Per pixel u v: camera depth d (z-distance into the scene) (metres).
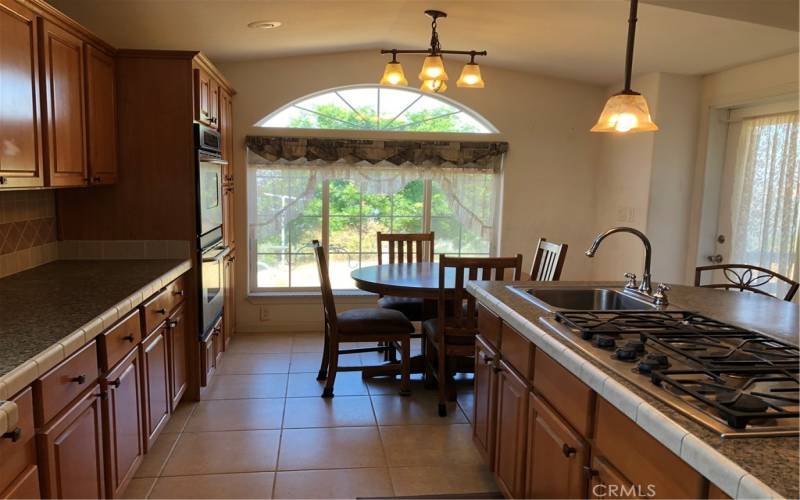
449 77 4.46
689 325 1.77
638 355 1.46
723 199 3.88
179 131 2.99
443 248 4.71
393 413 3.07
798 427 1.04
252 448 2.63
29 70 2.01
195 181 3.02
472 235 4.71
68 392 1.61
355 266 4.64
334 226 4.59
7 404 1.21
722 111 3.84
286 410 3.07
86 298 2.07
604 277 4.60
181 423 2.87
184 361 3.05
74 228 3.00
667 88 3.89
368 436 2.79
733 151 3.79
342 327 3.24
